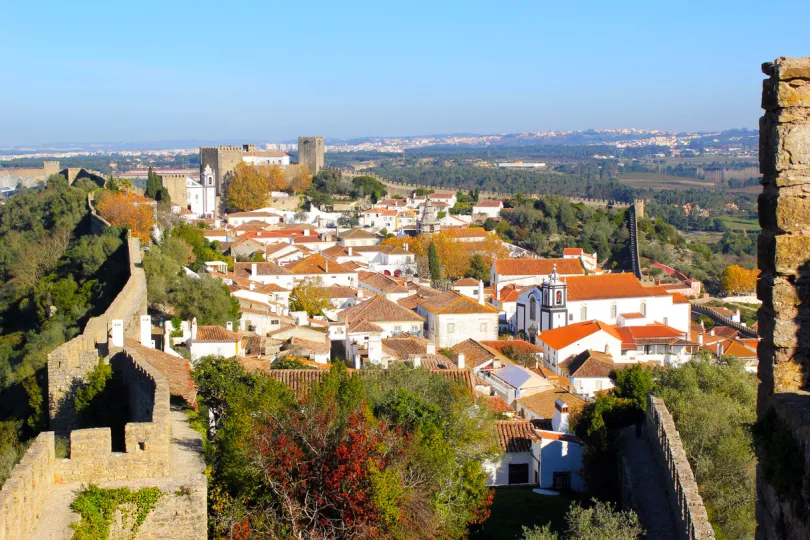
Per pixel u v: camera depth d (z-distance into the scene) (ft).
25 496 61.05
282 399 103.91
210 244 424.87
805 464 45.32
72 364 134.21
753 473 116.78
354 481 84.94
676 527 92.43
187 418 93.71
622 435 135.85
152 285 233.96
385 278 409.69
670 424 111.75
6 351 221.25
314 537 79.30
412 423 119.44
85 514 65.16
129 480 69.31
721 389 152.56
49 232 369.09
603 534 89.51
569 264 458.50
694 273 574.97
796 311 50.03
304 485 84.58
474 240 567.18
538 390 187.21
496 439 139.33
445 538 98.32
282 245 487.20
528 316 374.22
